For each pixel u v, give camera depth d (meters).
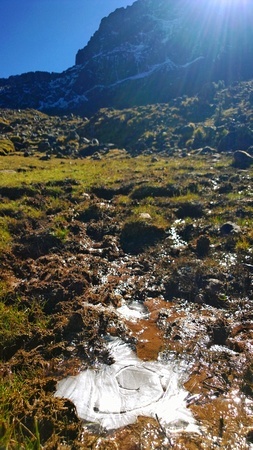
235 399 4.28
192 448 3.62
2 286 6.83
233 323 5.98
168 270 7.77
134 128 35.72
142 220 10.23
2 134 35.56
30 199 12.27
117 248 9.25
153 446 3.65
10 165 20.20
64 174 17.22
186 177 15.10
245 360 4.97
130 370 4.79
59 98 85.38
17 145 30.62
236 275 7.38
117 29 101.25
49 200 12.59
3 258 8.11
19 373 4.70
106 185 14.80
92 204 12.04
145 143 30.22
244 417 4.02
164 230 9.85
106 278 7.64
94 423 3.93
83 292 6.84
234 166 17.20
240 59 60.81
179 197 12.48
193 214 11.19
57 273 7.36
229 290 6.96
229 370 4.79
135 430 3.84
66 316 5.92
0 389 4.25
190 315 6.23
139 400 4.27
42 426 3.74
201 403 4.23
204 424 3.92
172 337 5.55
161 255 8.62
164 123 34.97
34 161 23.16
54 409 3.94
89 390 4.43
